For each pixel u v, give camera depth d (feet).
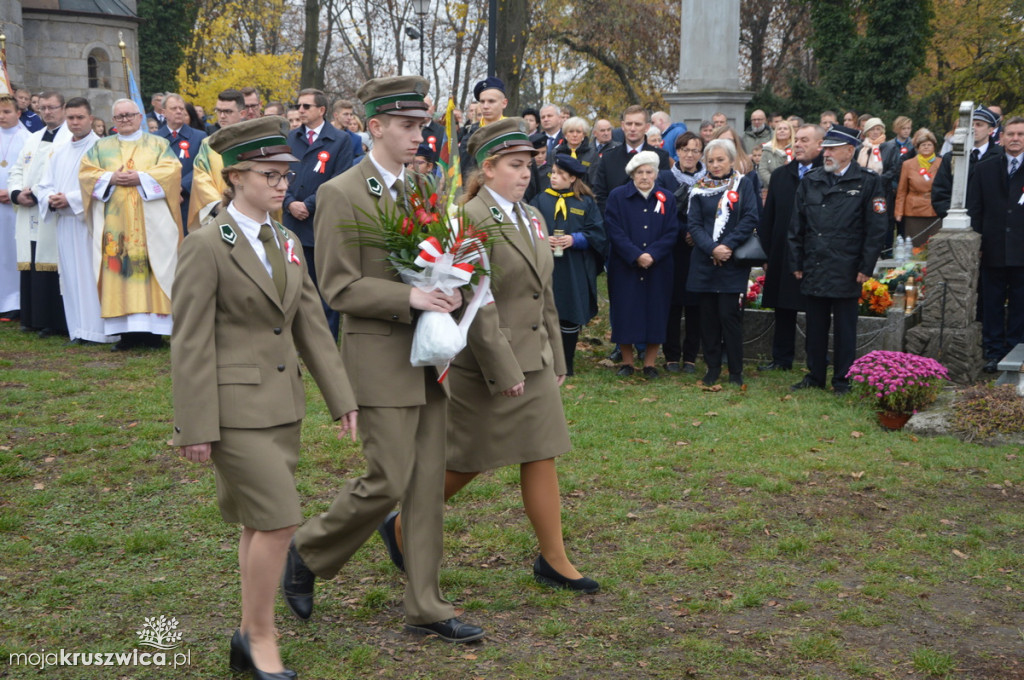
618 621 13.07
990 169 29.27
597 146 34.91
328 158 29.19
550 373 13.91
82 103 30.14
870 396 22.97
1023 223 28.76
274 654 11.29
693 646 12.33
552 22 103.86
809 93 81.87
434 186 12.50
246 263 10.89
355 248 11.98
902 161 47.14
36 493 17.69
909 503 17.66
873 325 28.53
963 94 118.21
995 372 28.55
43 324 32.58
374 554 15.23
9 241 34.60
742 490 18.21
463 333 11.91
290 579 12.85
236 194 11.11
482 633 12.42
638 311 27.27
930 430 21.91
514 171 13.56
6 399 23.82
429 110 12.38
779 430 22.11
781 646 12.43
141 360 28.91
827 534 16.06
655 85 113.50
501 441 13.60
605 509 17.25
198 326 10.64
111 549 15.34
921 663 11.94
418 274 11.75
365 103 12.15
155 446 20.40
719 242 26.20
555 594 13.87
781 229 28.19
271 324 11.14
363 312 11.87
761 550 15.47
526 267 13.51
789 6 114.01
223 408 10.75
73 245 30.48
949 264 26.86
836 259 24.97
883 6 82.38
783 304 28.02
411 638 12.52
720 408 24.04
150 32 105.91
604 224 27.25
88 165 29.63
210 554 15.16
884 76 83.10
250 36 128.47
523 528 16.29
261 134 10.85
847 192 24.91
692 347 29.19
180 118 31.91
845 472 19.22
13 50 76.02
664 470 19.15
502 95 28.27
